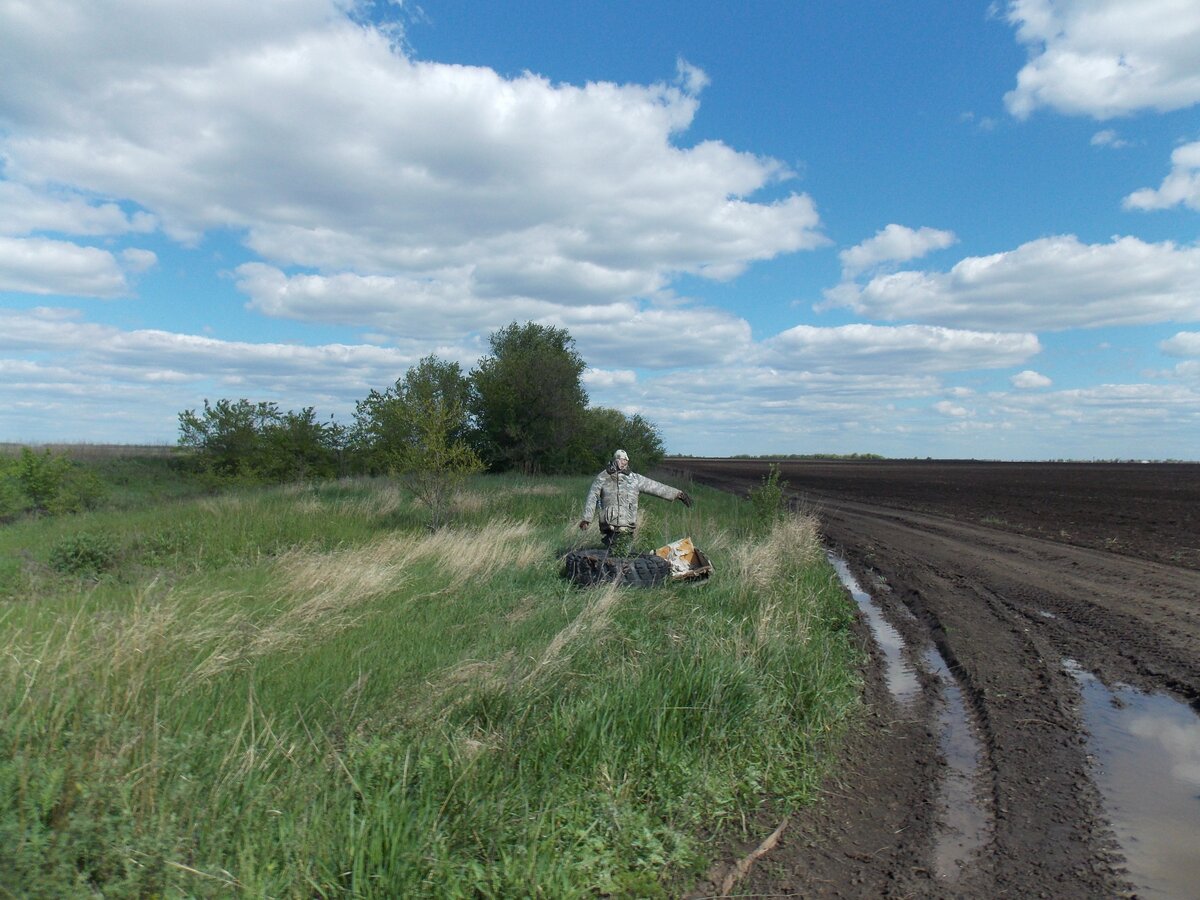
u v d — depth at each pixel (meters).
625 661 6.59
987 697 6.81
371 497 18.73
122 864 3.32
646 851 4.10
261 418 26.91
